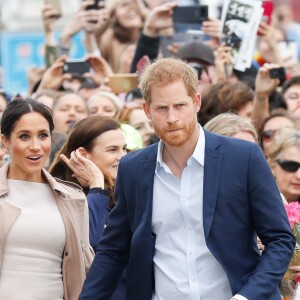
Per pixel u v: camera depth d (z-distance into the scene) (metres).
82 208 15.16
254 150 13.57
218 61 25.75
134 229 13.88
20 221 14.63
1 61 39.97
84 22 30.36
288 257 13.29
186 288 13.41
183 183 13.54
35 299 14.54
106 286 14.22
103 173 17.16
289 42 31.09
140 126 22.77
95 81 27.77
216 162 13.49
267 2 27.39
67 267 14.96
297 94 25.72
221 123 17.33
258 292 12.97
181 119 13.10
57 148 19.27
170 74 13.10
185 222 13.48
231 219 13.38
